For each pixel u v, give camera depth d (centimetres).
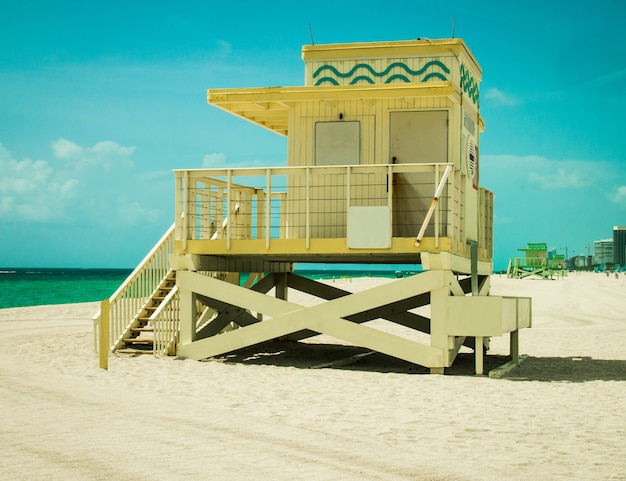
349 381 1067
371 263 1404
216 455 606
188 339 1259
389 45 1314
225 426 730
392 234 1245
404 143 1262
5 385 969
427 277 1120
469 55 1378
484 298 1102
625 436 716
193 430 705
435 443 678
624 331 2075
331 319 1163
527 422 782
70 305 3253
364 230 1145
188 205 1240
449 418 800
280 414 809
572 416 817
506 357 1446
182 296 1252
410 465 593
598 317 2669
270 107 1311
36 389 939
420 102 1259
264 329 1203
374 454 628
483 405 884
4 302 4581
